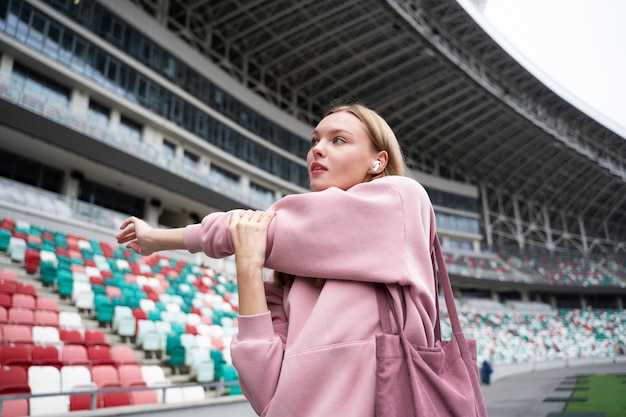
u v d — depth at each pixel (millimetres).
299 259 779
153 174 17797
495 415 8234
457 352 823
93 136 16031
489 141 40875
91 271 11016
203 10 28922
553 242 50531
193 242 891
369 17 28531
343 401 685
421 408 667
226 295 15414
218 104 25844
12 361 5504
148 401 5879
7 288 8266
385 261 767
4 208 11977
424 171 41906
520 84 37938
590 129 43875
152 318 9852
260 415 755
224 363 8422
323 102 37156
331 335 726
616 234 56125
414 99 35469
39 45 16844
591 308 41062
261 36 30656
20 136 14977
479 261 39312
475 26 32219
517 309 36344
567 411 8141
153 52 22375
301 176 30172
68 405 5266
